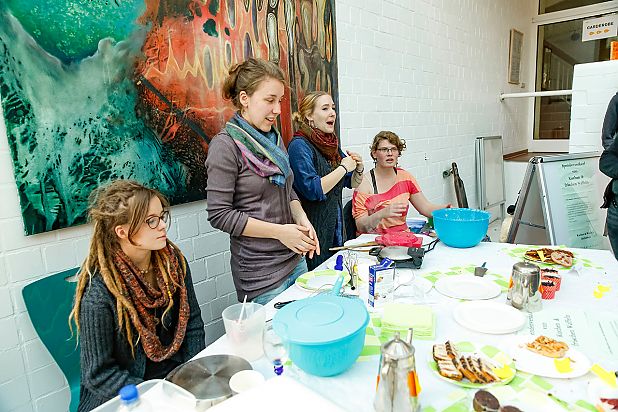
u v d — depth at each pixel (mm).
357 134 2744
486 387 748
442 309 1083
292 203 1592
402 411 670
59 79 1312
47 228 1332
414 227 2203
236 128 1334
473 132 4352
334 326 792
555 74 5203
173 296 1145
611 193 2463
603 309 1047
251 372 784
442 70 3699
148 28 1540
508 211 3869
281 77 1355
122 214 983
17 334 1325
